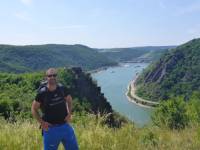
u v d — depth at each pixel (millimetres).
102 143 7582
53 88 5785
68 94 5895
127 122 10930
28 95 40750
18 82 53906
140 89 186375
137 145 8039
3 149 6797
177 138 8914
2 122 9078
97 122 9023
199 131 9000
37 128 8133
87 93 62469
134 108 133500
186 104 38812
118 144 7715
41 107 5797
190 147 8086
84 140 7574
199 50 193375
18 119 9344
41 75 57125
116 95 166375
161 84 184875
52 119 5777
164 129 10250
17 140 7160
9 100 28219
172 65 196250
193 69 186000
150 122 11211
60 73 59688
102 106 63188
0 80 54188
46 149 5801
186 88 177750
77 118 9594
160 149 7980
